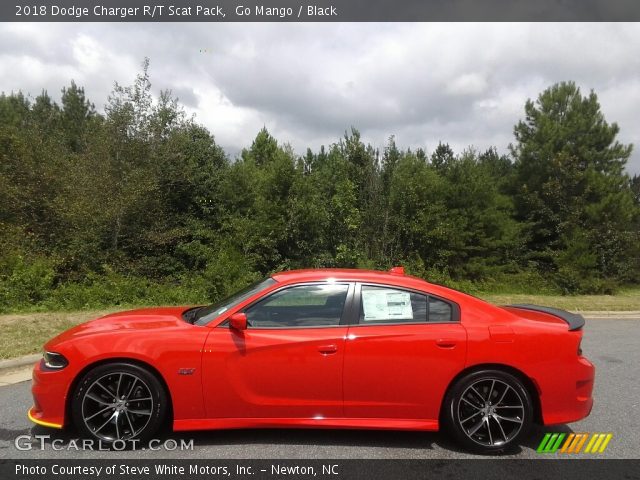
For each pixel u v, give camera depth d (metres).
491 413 4.00
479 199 22.94
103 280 14.42
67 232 17.16
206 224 20.86
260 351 3.92
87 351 3.86
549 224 24.62
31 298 11.60
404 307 4.15
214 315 4.24
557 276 21.86
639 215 24.59
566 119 24.89
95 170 17.58
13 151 17.44
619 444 4.22
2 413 4.74
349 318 4.09
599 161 24.70
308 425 3.95
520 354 3.96
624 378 6.52
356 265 19.97
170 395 3.91
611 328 11.41
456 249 22.05
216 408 3.91
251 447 3.99
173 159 19.95
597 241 23.41
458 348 3.96
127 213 18.08
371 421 3.97
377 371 3.94
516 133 26.14
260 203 20.61
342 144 21.97
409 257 21.59
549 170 24.23
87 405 3.89
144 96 19.14
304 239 20.69
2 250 14.09
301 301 4.17
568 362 4.03
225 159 23.17
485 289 21.45
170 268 18.98
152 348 3.88
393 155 22.19
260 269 20.11
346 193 20.66
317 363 3.92
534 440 4.28
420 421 4.00
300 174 21.19
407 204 21.75
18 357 6.75
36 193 17.47
